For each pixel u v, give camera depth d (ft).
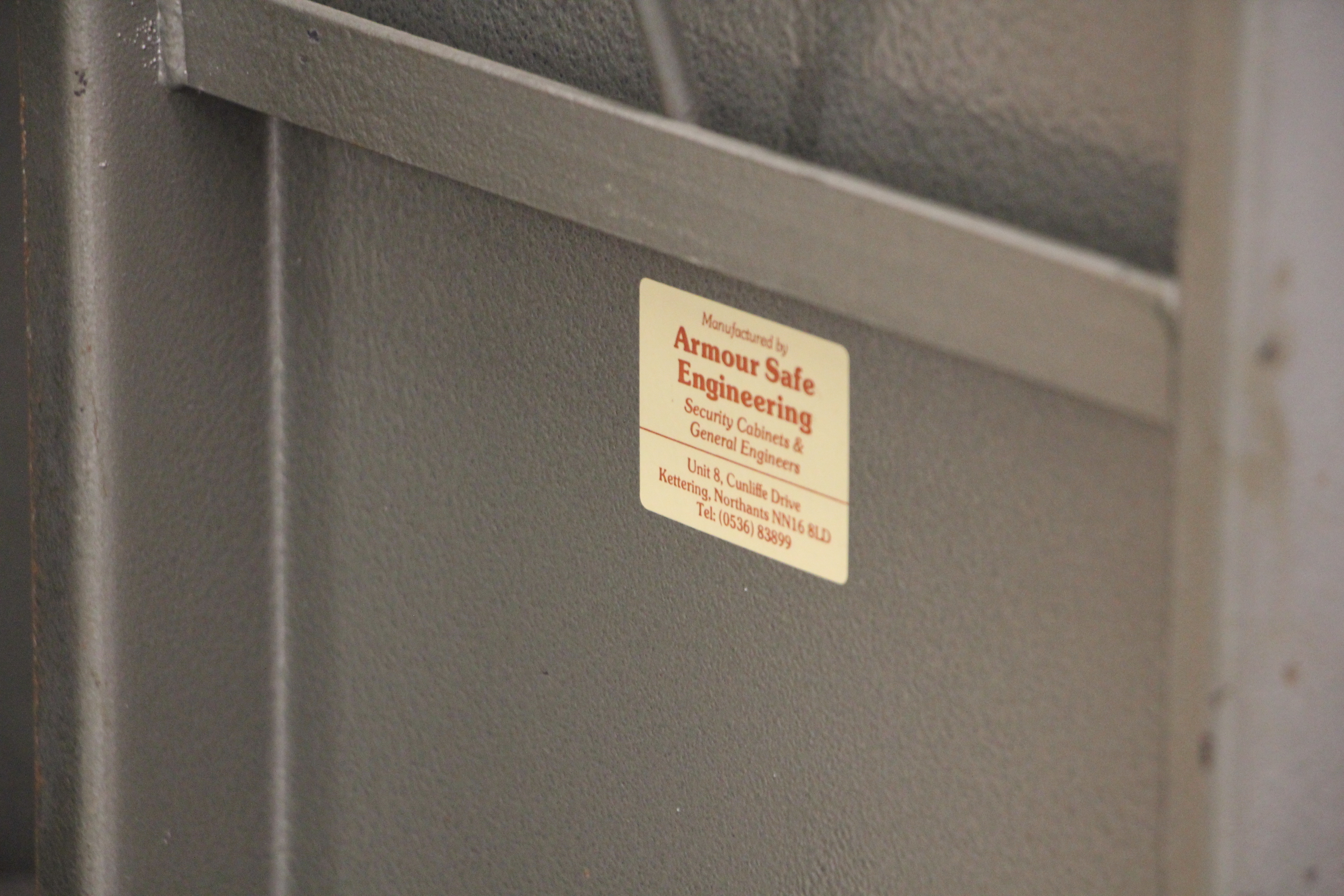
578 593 3.90
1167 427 2.61
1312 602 2.70
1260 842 2.75
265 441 4.48
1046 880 3.14
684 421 3.54
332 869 4.71
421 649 4.31
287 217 4.32
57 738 4.39
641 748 3.86
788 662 3.49
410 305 4.07
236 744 4.62
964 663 3.17
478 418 4.00
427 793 4.41
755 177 3.03
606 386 3.68
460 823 4.35
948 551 3.13
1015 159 2.88
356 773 4.58
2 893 5.03
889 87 3.03
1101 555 2.90
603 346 3.66
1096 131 2.75
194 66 4.02
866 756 3.39
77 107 3.91
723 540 3.54
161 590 4.34
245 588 4.54
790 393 3.32
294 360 4.41
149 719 4.40
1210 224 2.47
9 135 4.64
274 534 4.56
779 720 3.54
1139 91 2.68
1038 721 3.07
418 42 3.55
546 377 3.81
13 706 5.07
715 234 3.13
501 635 4.10
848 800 3.46
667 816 3.85
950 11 2.91
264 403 4.45
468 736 4.26
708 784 3.74
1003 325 2.76
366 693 4.49
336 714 4.58
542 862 4.18
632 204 3.26
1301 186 2.49
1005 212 2.91
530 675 4.07
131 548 4.25
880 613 3.28
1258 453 2.56
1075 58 2.75
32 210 4.08
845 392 3.21
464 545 4.13
